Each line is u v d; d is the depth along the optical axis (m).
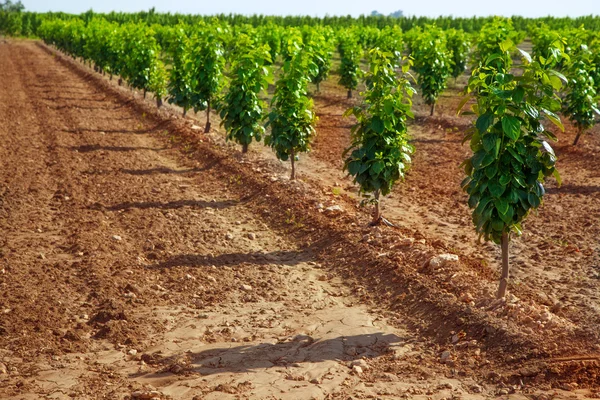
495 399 6.04
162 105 26.31
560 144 18.47
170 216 12.30
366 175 10.98
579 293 8.54
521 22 68.56
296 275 9.73
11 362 6.79
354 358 7.10
